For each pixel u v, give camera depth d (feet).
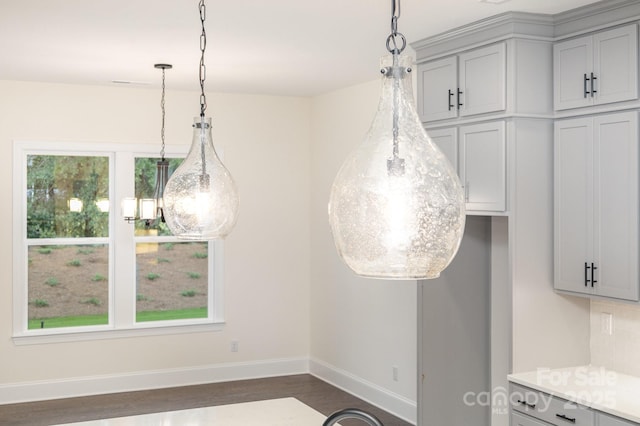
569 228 13.03
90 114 21.38
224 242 23.20
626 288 11.94
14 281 20.57
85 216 21.65
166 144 22.30
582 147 12.76
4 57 17.07
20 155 20.65
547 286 13.41
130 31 14.37
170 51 16.30
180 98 22.48
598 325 13.78
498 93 13.29
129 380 21.94
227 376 23.27
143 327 22.04
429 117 15.15
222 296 23.17
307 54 16.57
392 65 5.07
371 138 5.03
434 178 4.91
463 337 15.69
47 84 20.90
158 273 22.54
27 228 21.03
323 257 23.45
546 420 12.37
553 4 12.32
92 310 21.72
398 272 4.95
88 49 16.10
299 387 22.49
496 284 15.61
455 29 13.98
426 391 15.35
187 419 10.36
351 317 21.79
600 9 12.20
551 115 13.38
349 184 4.99
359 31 14.28
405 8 12.58
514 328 13.12
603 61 12.29
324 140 23.24
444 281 15.46
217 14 13.03
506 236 15.25
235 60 17.33
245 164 23.41
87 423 10.07
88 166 21.66
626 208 11.93
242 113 23.32
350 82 20.71
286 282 24.07
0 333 20.44
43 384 20.89
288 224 24.04
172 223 9.82
